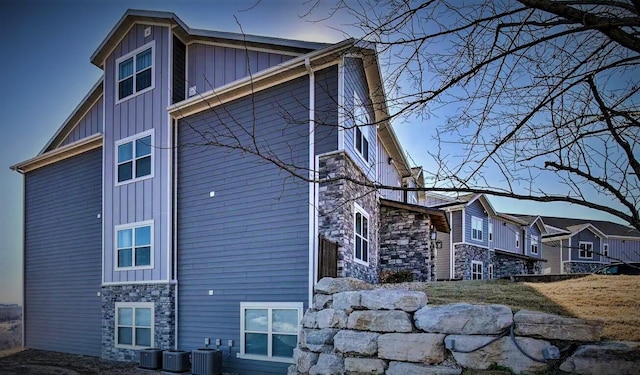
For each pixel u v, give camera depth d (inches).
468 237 864.3
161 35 470.3
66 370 420.8
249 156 407.2
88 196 553.0
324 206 363.9
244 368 383.9
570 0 93.0
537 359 192.9
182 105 443.2
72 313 547.5
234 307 397.7
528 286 327.3
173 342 427.2
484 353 205.5
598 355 179.6
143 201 466.3
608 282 323.0
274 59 414.6
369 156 471.5
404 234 542.3
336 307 272.4
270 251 384.8
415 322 233.0
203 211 430.3
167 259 437.1
